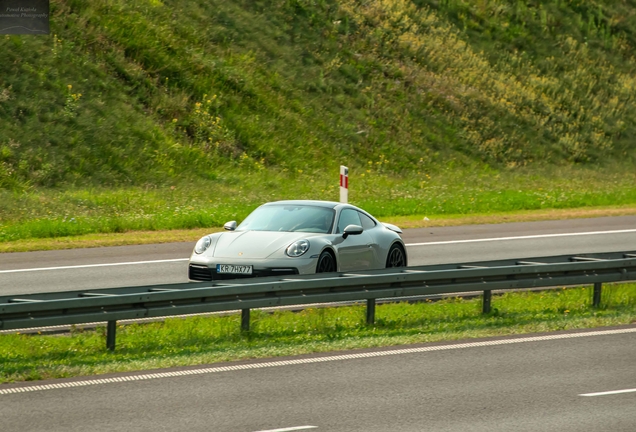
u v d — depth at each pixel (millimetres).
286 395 10898
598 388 11336
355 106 59875
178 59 53969
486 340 14508
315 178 49844
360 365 12633
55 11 50656
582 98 73312
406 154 57500
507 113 66812
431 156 58531
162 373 12109
